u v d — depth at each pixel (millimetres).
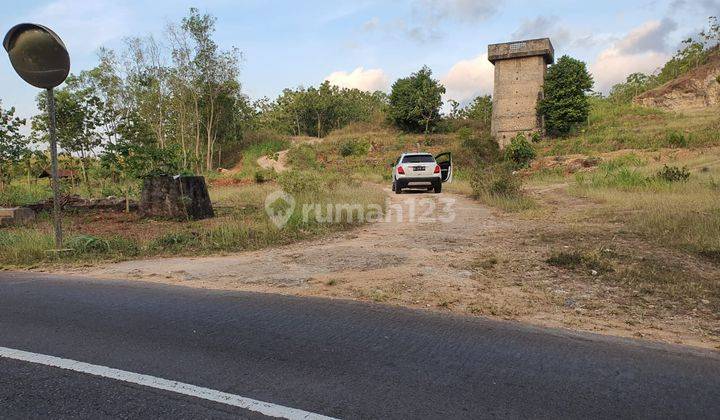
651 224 8953
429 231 9750
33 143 16656
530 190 18750
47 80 7441
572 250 7398
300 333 4090
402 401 2893
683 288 5457
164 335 4047
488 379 3205
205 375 3264
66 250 7727
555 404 2865
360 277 6098
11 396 2980
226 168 59938
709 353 3711
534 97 48844
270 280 6016
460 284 5711
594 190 15641
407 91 62656
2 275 6477
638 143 37531
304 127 92875
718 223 8383
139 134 14836
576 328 4281
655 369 3385
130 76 35281
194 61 47906
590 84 48250
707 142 33812
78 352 3678
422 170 18609
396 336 4020
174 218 11883
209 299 5160
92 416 2732
